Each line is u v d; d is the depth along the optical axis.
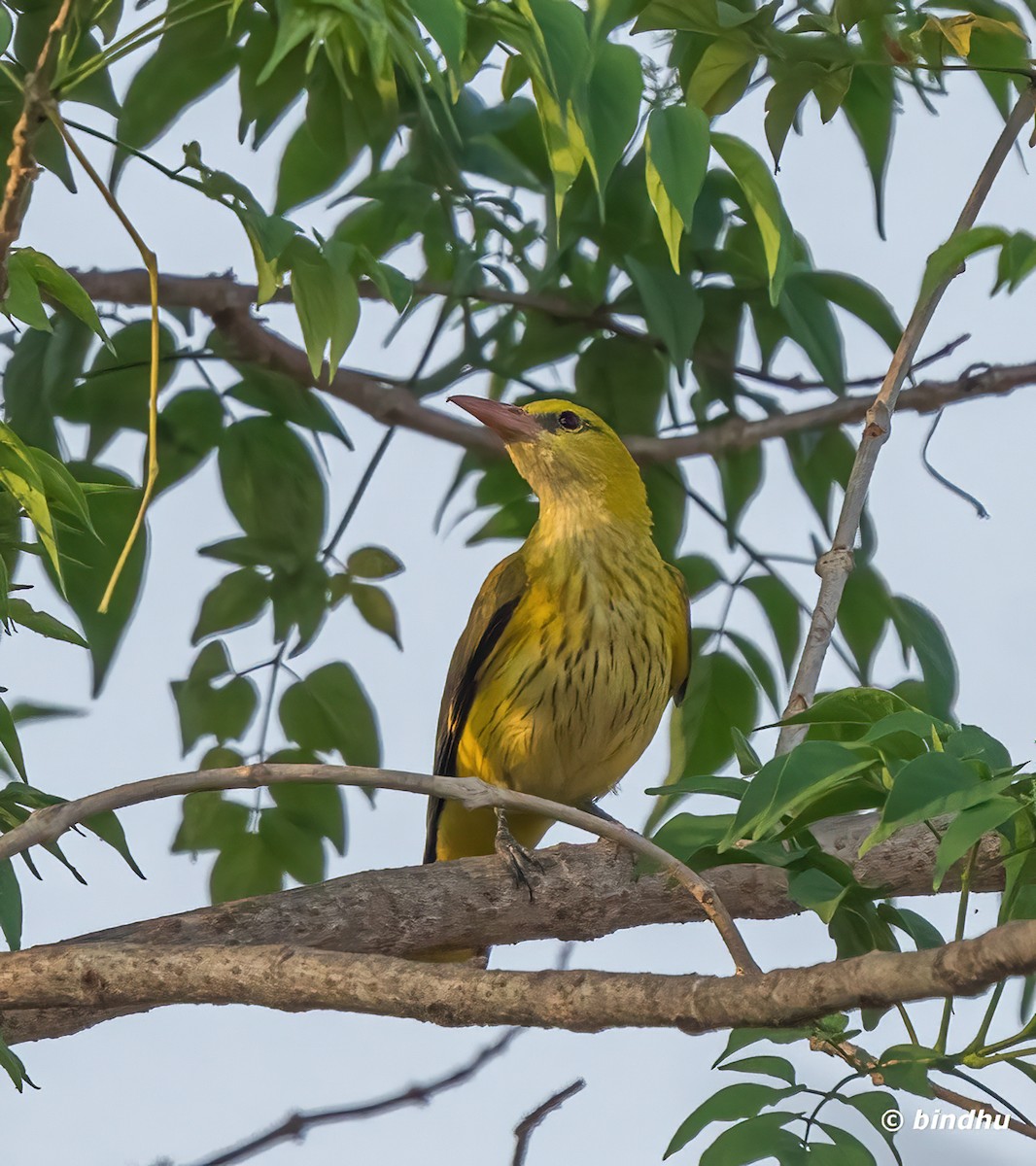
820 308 10.23
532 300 11.09
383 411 11.35
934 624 9.41
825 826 8.31
